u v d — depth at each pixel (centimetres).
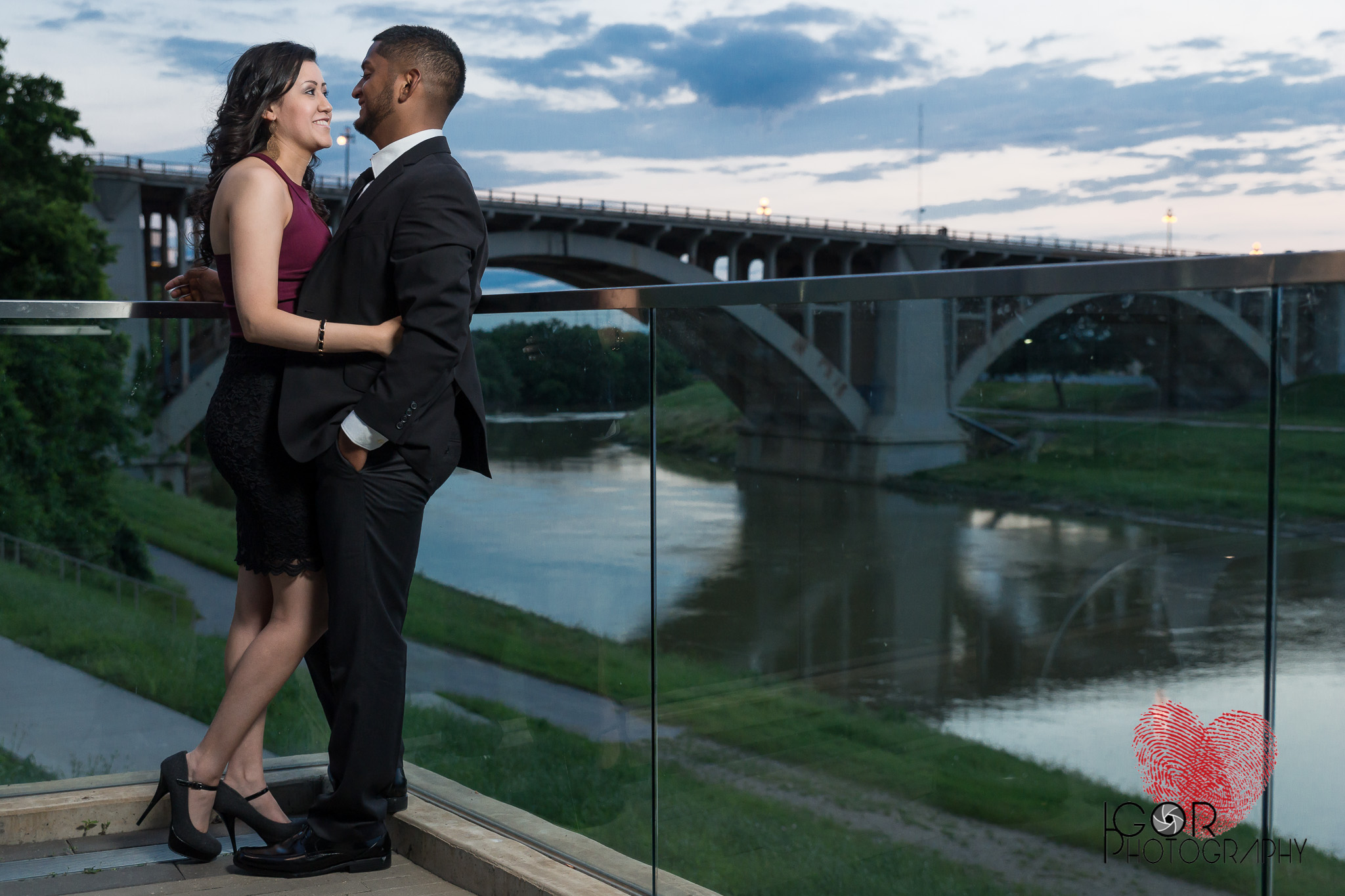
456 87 218
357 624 209
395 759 220
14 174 2181
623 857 224
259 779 240
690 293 203
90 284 2231
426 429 211
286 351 212
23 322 251
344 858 221
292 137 220
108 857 227
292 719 270
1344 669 133
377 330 202
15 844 235
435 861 229
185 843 219
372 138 220
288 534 217
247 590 245
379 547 210
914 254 7006
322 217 229
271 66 217
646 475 217
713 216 6072
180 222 4819
